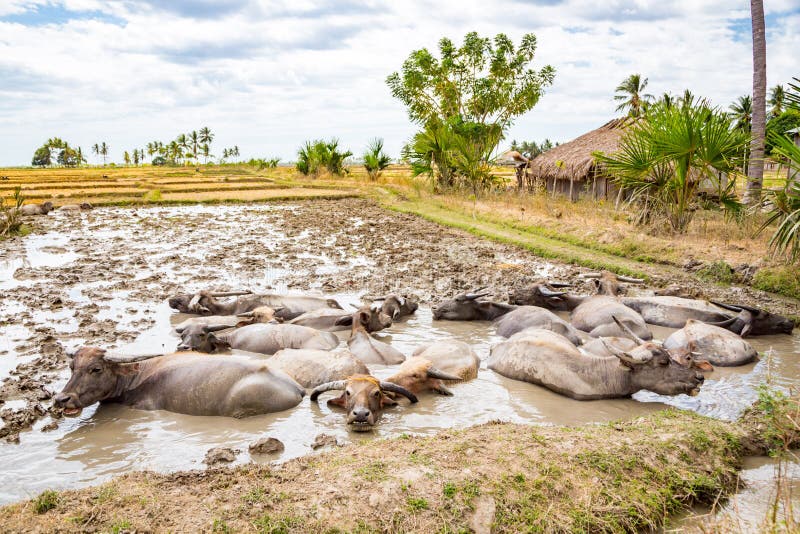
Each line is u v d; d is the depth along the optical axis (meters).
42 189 40.00
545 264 16.62
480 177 32.78
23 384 7.68
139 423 7.04
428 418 7.23
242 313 11.17
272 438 6.30
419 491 5.17
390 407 7.58
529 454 5.84
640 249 16.62
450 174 34.25
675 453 6.09
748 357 9.06
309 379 8.15
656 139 16.70
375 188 39.25
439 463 5.61
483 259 17.20
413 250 18.62
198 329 9.24
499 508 5.12
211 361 7.55
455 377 7.97
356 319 9.91
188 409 7.29
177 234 21.48
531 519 5.09
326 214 27.75
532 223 21.75
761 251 15.45
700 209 20.52
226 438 6.63
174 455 6.20
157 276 14.22
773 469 6.19
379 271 15.48
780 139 12.21
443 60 36.81
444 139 33.31
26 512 4.85
